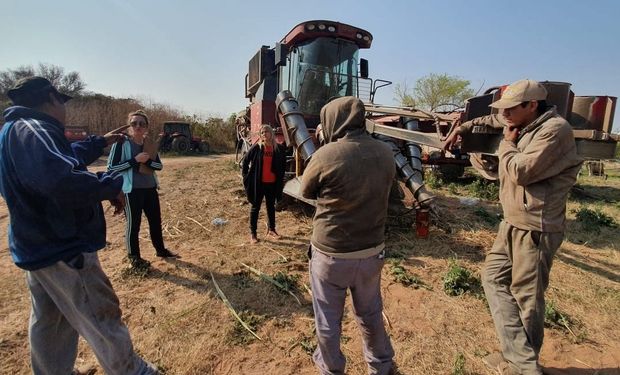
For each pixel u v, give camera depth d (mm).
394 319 3594
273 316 3619
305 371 2891
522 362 2664
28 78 2160
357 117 2324
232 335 3312
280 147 6074
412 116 5422
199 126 30641
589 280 4500
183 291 4059
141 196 4438
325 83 7820
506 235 2715
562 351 3168
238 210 7465
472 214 7152
